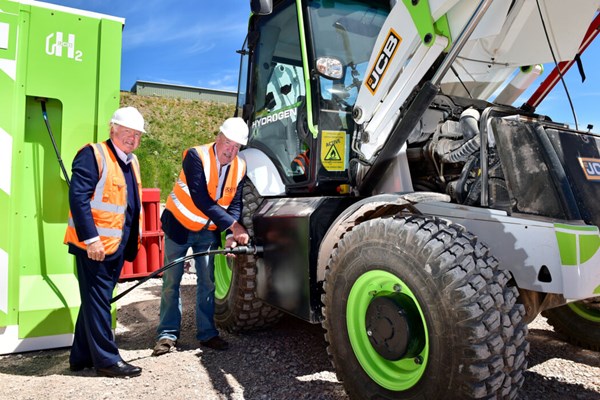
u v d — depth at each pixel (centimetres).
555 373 284
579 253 199
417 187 301
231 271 370
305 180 322
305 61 308
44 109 339
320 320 279
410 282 212
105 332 284
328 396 255
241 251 317
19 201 327
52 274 343
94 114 349
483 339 192
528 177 227
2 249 321
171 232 331
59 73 340
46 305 329
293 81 338
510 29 299
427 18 252
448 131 280
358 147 297
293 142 339
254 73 385
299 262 286
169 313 333
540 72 357
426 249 208
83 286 284
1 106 323
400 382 222
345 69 324
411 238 215
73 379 279
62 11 342
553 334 357
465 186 258
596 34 306
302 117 324
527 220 214
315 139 305
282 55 352
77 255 284
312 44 310
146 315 430
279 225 307
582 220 214
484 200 238
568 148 235
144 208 582
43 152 342
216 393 259
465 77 338
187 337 363
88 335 282
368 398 232
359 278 238
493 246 221
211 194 317
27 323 323
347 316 244
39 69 334
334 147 310
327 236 269
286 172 348
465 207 234
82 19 347
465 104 321
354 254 241
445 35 254
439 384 199
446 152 272
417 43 262
